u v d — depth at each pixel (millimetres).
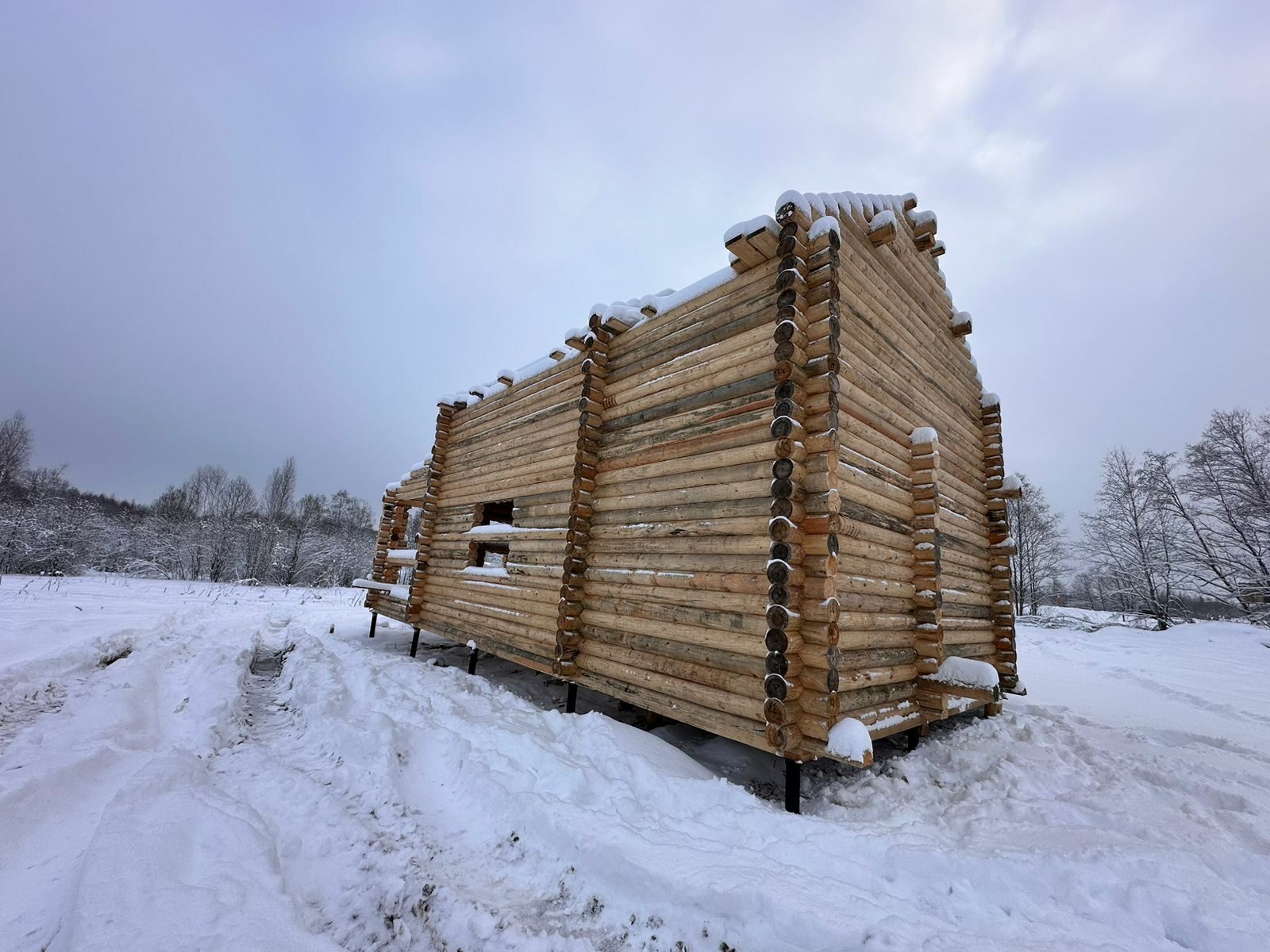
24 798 3805
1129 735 6961
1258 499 19953
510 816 3863
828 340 5102
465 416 11781
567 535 7477
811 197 5645
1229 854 3533
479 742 5176
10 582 19438
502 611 8836
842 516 5156
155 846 3113
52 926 2645
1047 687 10781
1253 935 2715
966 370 8758
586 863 3299
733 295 6047
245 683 8312
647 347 7086
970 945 2551
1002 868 3223
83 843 3453
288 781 4379
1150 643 16219
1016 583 30750
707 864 3160
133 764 4707
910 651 6168
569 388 8398
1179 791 4973
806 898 2834
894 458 6328
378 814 4062
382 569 14398
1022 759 5820
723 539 5508
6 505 26031
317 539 36750
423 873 3230
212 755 5098
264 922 2617
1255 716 8180
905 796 4848
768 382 5422
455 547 11008
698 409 6121
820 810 4652
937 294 8203
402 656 11188
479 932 2791
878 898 2996
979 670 5977
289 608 19781
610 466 7211
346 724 5523
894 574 6043
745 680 5043
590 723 5605
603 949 2727
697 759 5859
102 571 28844
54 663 7793
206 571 31469
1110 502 25078
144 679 7469
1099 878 3164
